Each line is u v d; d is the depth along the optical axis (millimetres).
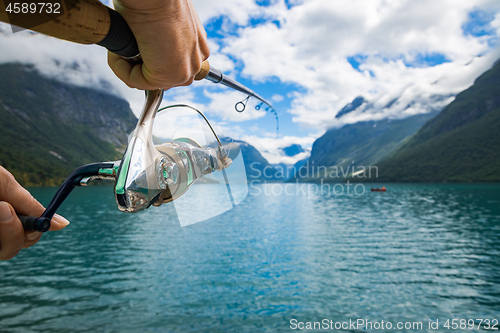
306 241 23047
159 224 35188
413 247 20875
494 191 94812
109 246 22516
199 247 21219
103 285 13281
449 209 48125
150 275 14719
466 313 10148
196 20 591
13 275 15078
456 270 15203
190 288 12766
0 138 152500
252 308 10656
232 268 15719
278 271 15109
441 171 173750
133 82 565
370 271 15008
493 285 12883
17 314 10219
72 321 9688
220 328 9172
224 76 1037
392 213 42906
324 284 13117
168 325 9398
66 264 17234
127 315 10117
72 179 580
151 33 475
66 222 599
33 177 128250
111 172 582
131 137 601
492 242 22766
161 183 627
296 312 10312
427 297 11578
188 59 562
